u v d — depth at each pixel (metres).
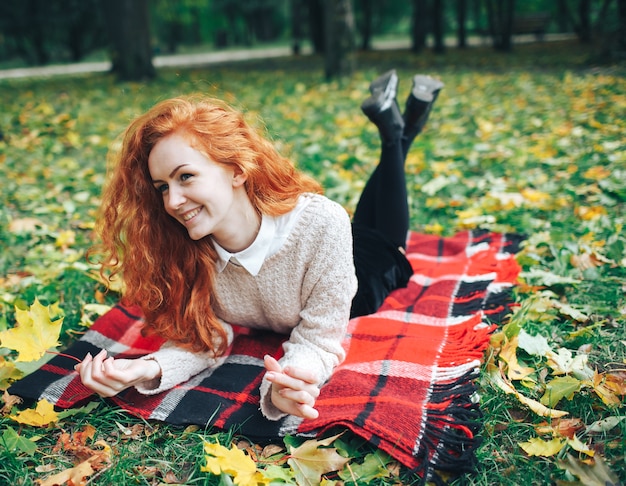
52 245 3.55
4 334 2.01
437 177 4.25
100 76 14.41
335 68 10.52
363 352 2.30
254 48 30.62
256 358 2.31
